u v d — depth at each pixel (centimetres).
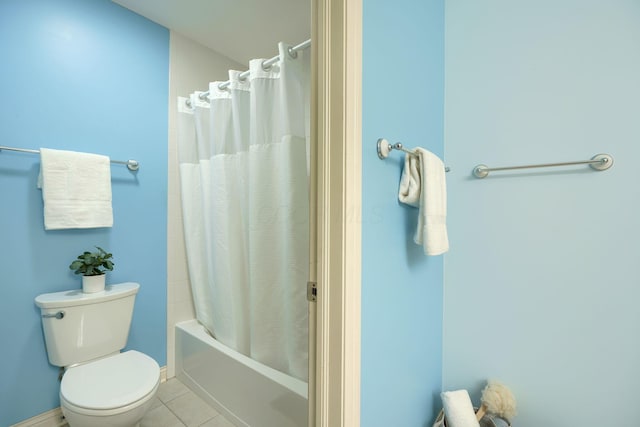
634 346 103
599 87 107
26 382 138
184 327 193
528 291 122
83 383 120
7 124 133
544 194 118
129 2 168
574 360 113
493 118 128
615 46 104
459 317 138
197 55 207
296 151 147
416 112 114
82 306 140
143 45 180
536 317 120
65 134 150
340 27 74
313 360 83
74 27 153
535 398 121
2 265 132
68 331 137
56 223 140
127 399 112
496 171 128
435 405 136
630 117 102
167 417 158
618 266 105
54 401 145
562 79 114
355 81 76
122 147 172
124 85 172
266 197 155
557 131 115
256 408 142
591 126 109
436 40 131
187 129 196
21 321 137
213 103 176
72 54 152
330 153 77
